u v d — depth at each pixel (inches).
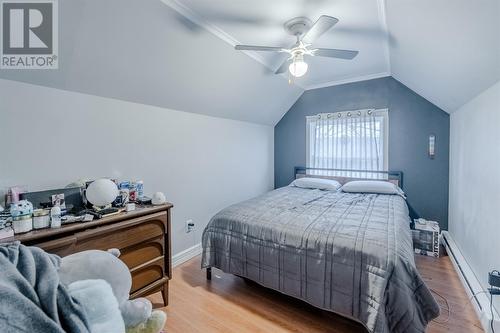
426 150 124.8
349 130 143.4
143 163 91.3
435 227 109.7
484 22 47.4
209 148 121.3
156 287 70.0
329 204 99.4
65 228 50.4
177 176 104.7
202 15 75.3
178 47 81.0
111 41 66.9
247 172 149.8
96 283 29.5
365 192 122.8
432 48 71.5
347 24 81.5
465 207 92.0
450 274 91.6
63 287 26.4
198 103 109.2
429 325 65.2
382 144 135.0
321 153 153.6
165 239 72.6
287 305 75.6
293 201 105.0
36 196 58.1
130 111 86.4
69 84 69.0
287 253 70.4
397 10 64.8
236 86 116.0
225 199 132.6
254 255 77.0
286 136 168.9
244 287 85.7
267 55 105.3
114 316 28.0
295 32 82.8
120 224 59.6
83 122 73.8
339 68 125.1
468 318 67.7
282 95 147.8
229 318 69.9
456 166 106.2
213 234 87.0
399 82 129.6
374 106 136.6
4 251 28.3
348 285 59.7
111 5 60.1
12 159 60.4
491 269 66.7
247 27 82.7
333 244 63.6
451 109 109.8
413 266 56.4
